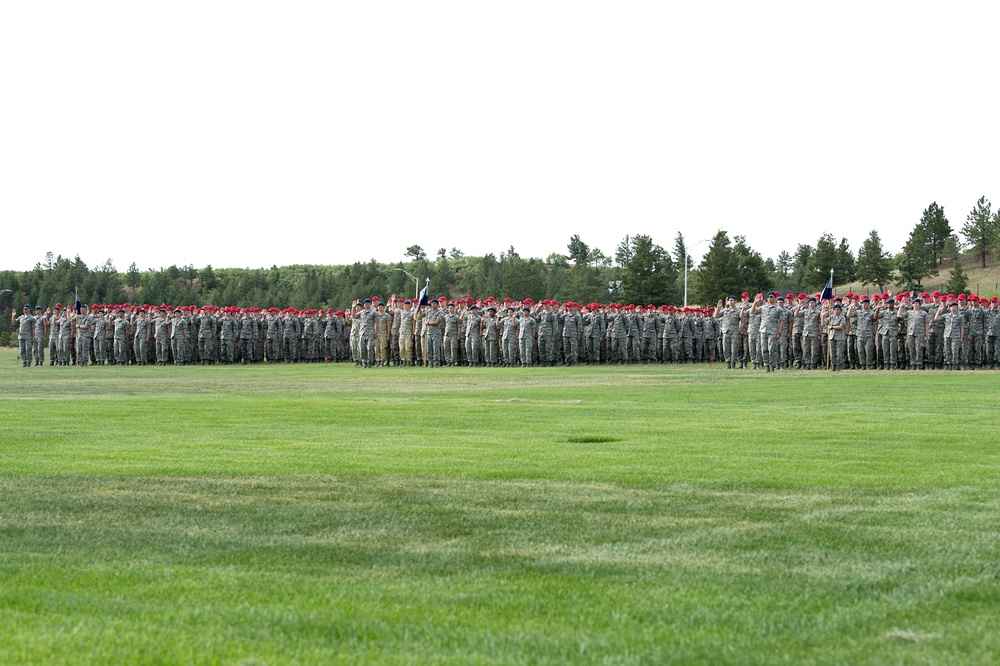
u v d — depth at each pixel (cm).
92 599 623
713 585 654
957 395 2211
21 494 989
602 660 506
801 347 4109
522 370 4012
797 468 1122
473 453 1267
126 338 5172
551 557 736
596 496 964
